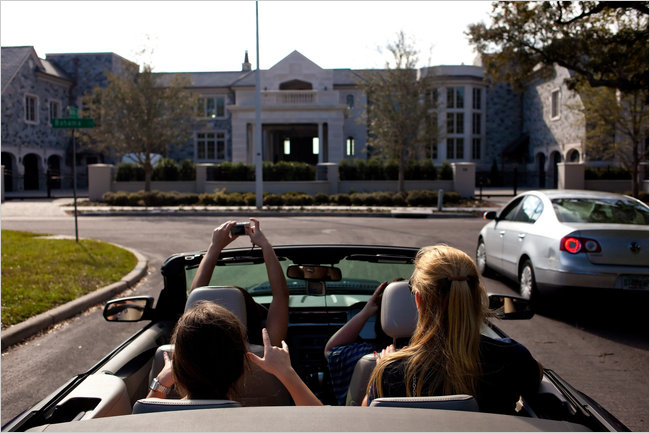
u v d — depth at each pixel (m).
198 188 30.03
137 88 27.02
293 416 1.40
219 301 2.55
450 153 43.16
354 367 2.50
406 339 2.49
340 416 1.41
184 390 1.73
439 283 1.88
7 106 34.81
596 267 6.47
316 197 26.41
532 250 7.32
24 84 36.38
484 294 1.97
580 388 4.64
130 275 9.27
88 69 41.25
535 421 1.51
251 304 2.96
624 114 25.53
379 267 3.67
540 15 15.02
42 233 14.71
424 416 1.44
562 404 2.28
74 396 2.27
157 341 3.17
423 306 1.91
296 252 3.53
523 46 15.58
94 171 28.92
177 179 30.41
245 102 38.41
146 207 24.84
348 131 40.97
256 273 3.70
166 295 3.47
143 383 2.86
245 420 1.38
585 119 26.36
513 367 1.94
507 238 8.39
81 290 7.97
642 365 5.23
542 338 6.11
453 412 1.48
